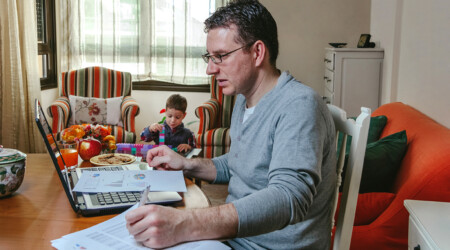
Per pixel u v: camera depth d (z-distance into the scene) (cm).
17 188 134
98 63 479
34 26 391
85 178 136
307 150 108
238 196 134
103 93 428
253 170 126
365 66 384
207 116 397
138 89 488
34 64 393
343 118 137
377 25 408
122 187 130
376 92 387
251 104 135
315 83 466
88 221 115
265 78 130
